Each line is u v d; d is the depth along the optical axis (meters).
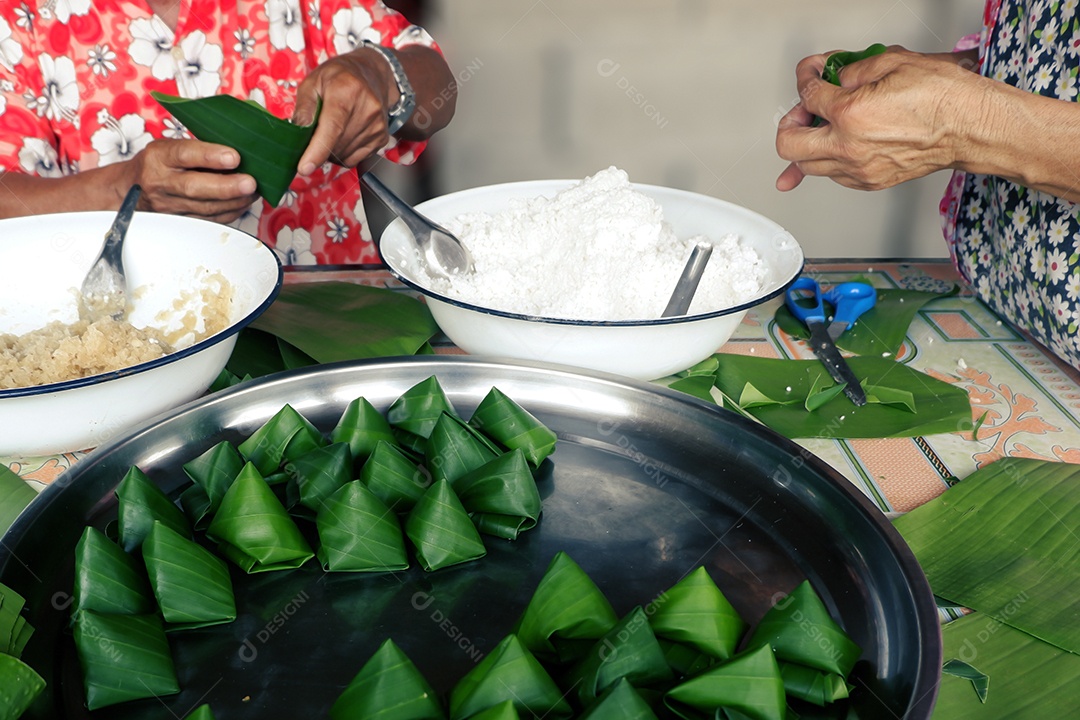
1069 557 0.48
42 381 0.59
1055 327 0.71
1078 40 0.70
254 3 1.03
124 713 0.38
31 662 0.39
